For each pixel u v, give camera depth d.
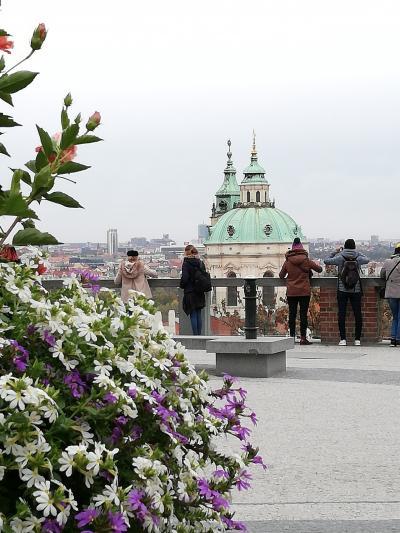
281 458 9.29
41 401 3.66
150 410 4.22
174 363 4.73
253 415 5.03
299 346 20.94
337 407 12.33
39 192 4.09
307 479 8.42
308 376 15.45
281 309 22.14
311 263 20.98
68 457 3.65
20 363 3.90
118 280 20.69
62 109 4.26
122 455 4.00
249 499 7.73
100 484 3.84
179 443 4.30
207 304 21.30
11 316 4.38
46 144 4.16
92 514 3.58
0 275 4.43
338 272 20.73
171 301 21.25
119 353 4.29
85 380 4.21
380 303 21.38
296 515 7.23
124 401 3.98
